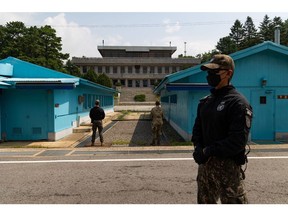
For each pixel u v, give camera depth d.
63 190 5.38
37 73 14.29
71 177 6.27
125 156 8.58
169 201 4.76
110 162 7.75
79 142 12.20
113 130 16.62
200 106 3.09
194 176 6.28
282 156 8.36
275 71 12.16
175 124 17.05
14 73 14.18
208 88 11.29
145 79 69.50
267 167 7.01
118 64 68.62
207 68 2.76
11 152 9.48
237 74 12.09
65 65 59.06
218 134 2.71
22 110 12.68
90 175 6.43
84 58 67.50
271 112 12.20
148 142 11.88
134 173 6.57
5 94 12.64
